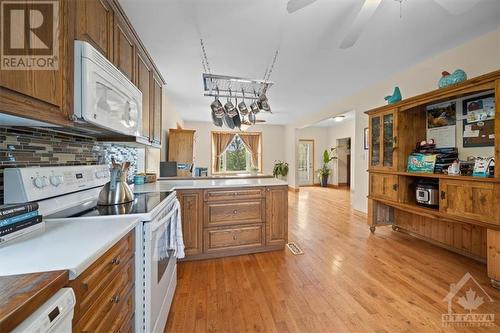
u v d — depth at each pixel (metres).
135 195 1.84
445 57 2.81
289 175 8.01
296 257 2.61
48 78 0.89
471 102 2.50
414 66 3.21
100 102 1.18
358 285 2.03
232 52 2.77
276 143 8.41
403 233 3.38
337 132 8.41
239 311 1.70
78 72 1.05
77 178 1.42
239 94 3.75
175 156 4.82
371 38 2.48
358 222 4.00
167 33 2.36
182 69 3.29
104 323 0.84
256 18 2.11
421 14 2.07
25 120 0.88
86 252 0.74
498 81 1.88
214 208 2.58
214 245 2.59
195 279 2.14
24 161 1.16
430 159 2.64
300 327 1.54
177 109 5.92
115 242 0.90
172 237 1.71
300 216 4.41
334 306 1.75
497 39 2.34
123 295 1.03
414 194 2.96
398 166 2.93
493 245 1.96
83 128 1.28
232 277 2.18
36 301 0.50
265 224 2.74
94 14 1.22
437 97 2.42
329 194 7.03
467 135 2.54
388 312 1.68
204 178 3.39
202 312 1.69
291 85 4.01
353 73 3.47
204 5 1.94
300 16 2.08
